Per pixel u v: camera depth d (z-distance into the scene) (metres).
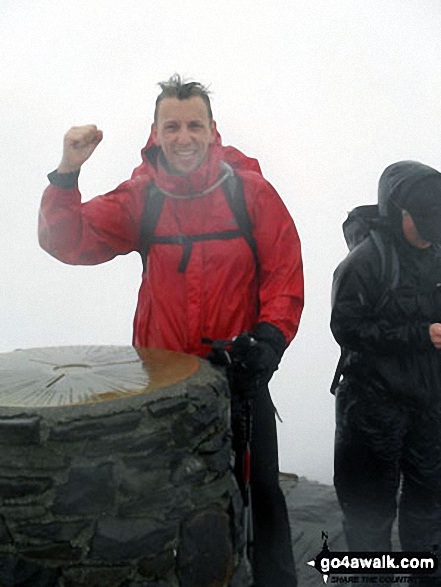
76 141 2.35
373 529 2.86
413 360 2.68
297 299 2.63
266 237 2.59
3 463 2.02
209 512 2.32
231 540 2.45
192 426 2.24
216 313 2.59
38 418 2.01
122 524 2.09
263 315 2.60
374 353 2.67
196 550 2.28
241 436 2.59
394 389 2.66
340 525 3.85
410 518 2.86
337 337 2.72
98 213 2.62
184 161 2.49
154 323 2.74
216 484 2.37
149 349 2.72
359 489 2.82
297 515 4.01
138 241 2.72
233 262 2.57
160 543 2.15
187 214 2.58
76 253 2.62
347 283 2.66
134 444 2.09
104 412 2.05
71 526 2.04
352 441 2.80
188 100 2.46
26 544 2.04
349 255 2.72
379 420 2.71
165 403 2.16
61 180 2.43
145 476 2.12
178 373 2.39
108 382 2.29
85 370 2.45
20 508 2.03
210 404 2.30
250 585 2.69
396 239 2.64
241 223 2.57
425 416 2.72
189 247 2.57
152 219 2.61
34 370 2.46
